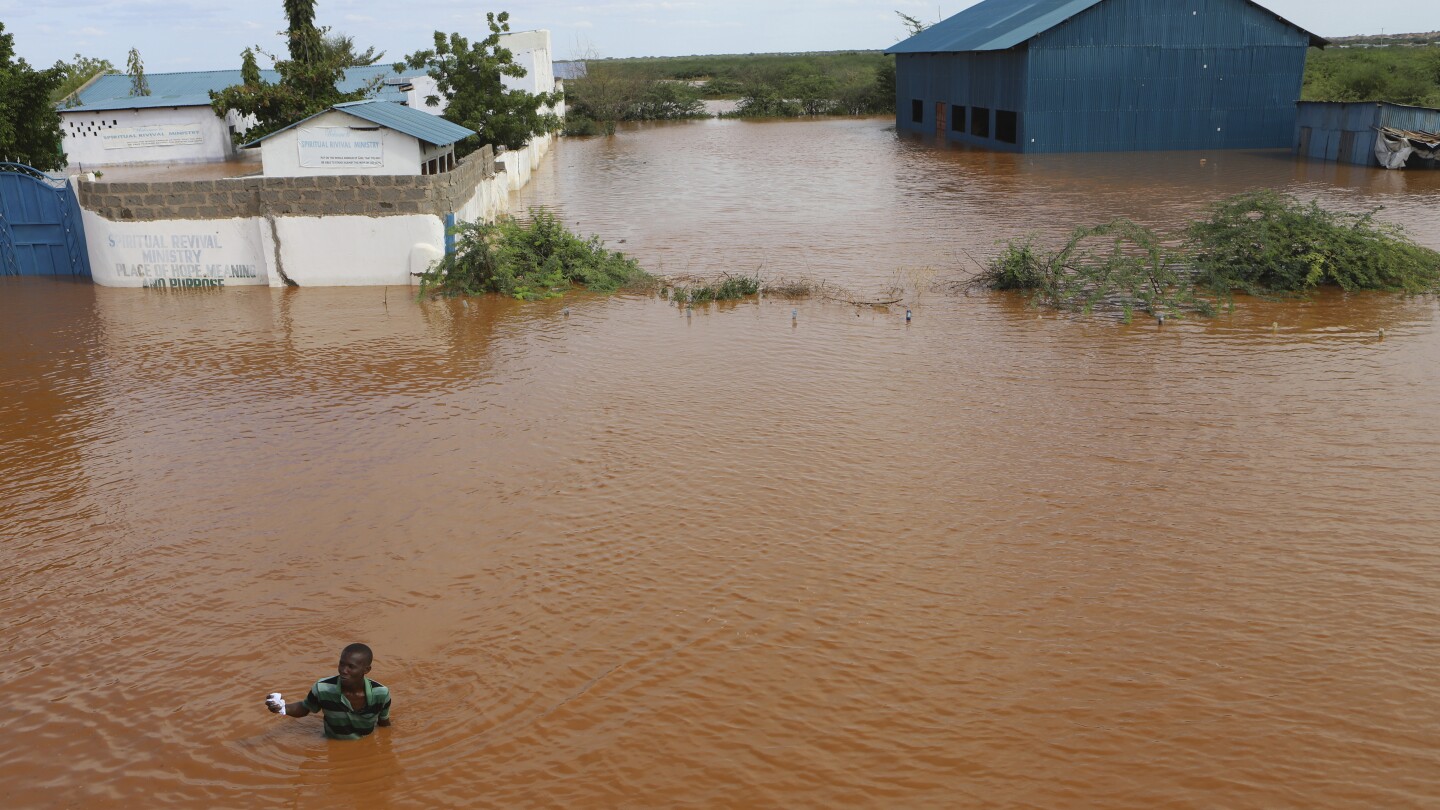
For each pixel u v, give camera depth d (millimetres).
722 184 37656
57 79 25828
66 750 6801
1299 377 13672
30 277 22297
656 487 10570
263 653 7836
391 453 11719
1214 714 6750
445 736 6816
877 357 15055
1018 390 13375
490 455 11562
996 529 9438
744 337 16344
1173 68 44312
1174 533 9266
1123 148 45156
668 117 73938
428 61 35469
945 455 11203
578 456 11461
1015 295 19000
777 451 11445
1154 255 18609
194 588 8828
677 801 6109
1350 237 19250
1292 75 44812
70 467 11602
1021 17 50625
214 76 52719
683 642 7777
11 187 22000
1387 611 7898
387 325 17641
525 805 6137
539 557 9172
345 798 6270
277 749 6770
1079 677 7195
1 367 15609
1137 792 6051
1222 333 16062
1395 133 37406
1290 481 10297
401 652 7777
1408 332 15844
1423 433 11492
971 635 7746
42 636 8156
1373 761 6250
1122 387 13414
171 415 13258
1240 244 19422
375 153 21016
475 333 16953
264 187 20203
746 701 7051
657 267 22359
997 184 35656
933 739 6590
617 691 7219
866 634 7809
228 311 18891
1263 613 7922
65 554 9508
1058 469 10750
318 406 13438
